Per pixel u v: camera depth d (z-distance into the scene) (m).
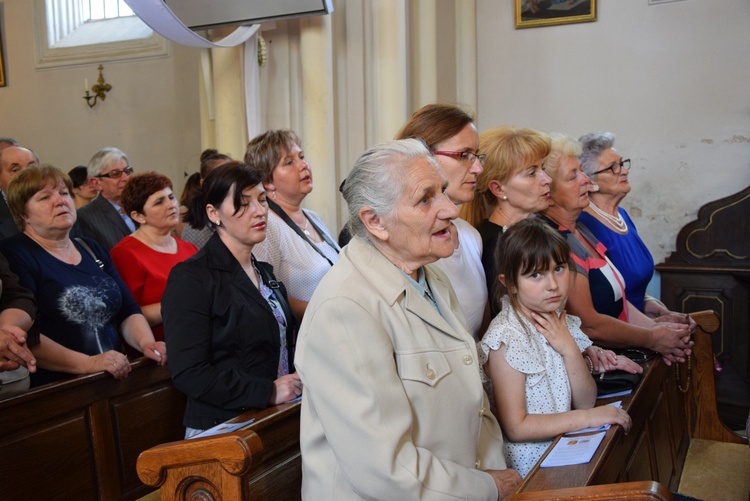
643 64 6.30
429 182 1.84
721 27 6.02
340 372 1.73
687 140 6.18
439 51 6.54
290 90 5.79
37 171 3.15
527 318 2.40
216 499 1.94
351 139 6.16
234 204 2.68
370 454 1.67
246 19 5.30
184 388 2.51
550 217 3.31
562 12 6.55
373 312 1.79
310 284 3.29
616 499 1.64
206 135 6.00
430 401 1.80
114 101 7.82
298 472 2.38
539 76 6.70
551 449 2.10
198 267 2.66
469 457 1.88
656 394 3.06
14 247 3.10
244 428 2.03
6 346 2.58
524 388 2.32
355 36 6.05
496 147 2.86
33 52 8.08
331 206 5.76
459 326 1.97
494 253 2.56
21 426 2.51
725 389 5.74
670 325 3.35
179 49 7.52
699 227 5.95
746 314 5.69
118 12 8.07
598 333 3.08
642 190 6.36
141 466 2.02
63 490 2.66
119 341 3.37
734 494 3.24
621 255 3.70
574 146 3.30
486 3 6.87
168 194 3.85
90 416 2.81
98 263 3.40
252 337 2.65
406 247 1.88
